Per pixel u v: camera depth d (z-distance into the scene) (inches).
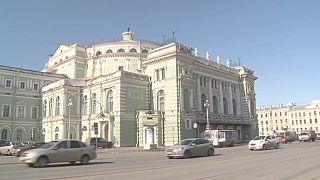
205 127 2600.9
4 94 2822.3
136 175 672.4
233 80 3164.4
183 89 2432.3
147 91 2541.8
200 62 2701.8
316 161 943.0
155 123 2358.5
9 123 2810.0
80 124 2674.7
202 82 2746.1
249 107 3230.8
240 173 684.1
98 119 2471.7
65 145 978.7
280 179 593.0
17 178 655.1
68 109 2637.8
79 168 855.1
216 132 2245.3
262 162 935.7
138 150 1863.9
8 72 2874.0
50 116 2815.0
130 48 3088.1
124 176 657.6
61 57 3309.5
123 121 2314.2
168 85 2425.0
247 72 3284.9
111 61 3024.1
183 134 2337.6
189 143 1252.5
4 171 799.7
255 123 3282.5
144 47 3120.1
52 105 2812.5
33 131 2942.9
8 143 1702.8
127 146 2299.5
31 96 2977.4
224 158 1131.3
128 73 2413.9
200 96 2667.3
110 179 612.7
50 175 697.6
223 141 2245.3
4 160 1246.3
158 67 2527.1
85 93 2696.9
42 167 906.1
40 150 930.7
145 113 2352.4
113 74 2420.0
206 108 2628.0
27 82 2979.8
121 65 3011.8
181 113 2353.6
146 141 2212.1
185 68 2482.8
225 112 3024.1
